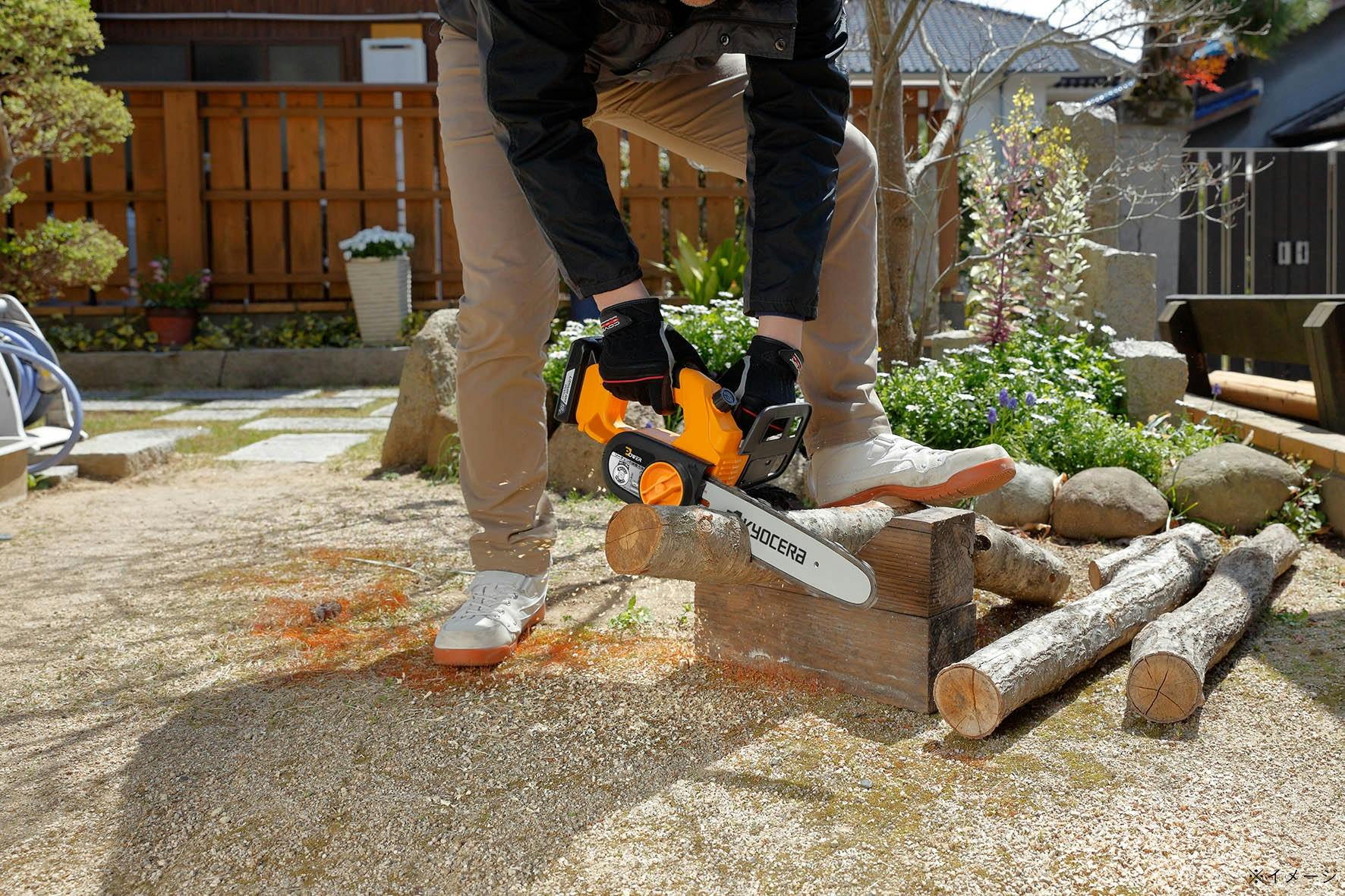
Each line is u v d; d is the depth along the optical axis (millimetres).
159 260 8430
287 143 8641
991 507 3352
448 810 1562
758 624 2076
